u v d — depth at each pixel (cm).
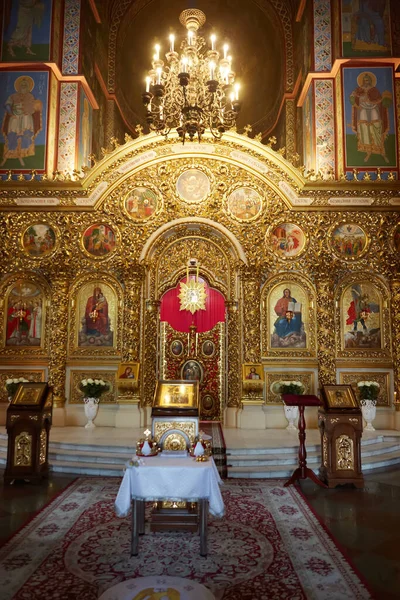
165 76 1187
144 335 1428
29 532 666
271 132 2202
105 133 1975
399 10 1576
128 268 1420
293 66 1953
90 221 1466
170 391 733
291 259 1448
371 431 1316
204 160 1473
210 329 1470
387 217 1435
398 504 805
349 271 1443
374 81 1550
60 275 1418
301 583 516
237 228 1455
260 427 1346
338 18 1569
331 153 1567
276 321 1437
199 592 493
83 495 847
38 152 1505
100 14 1867
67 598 482
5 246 1454
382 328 1423
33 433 937
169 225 1454
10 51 1547
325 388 978
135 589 499
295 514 750
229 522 712
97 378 1420
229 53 2212
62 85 1595
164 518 679
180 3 2105
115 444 1088
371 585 513
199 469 601
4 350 1427
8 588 503
